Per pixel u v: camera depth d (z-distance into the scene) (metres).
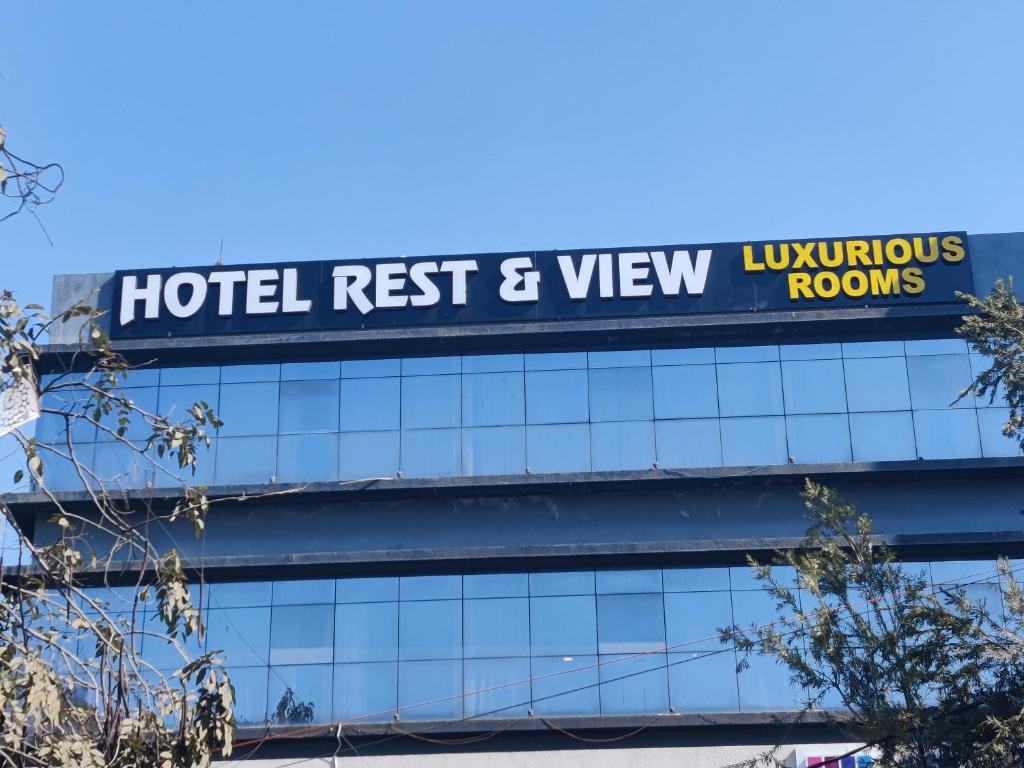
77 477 35.56
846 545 27.03
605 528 35.75
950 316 36.41
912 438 35.91
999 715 22.97
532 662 34.19
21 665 12.69
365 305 37.31
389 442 36.34
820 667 24.77
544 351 37.19
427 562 34.81
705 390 36.59
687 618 34.38
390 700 33.88
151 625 34.12
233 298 37.50
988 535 34.16
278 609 34.88
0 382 13.30
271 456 36.25
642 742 33.38
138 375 36.88
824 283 37.19
